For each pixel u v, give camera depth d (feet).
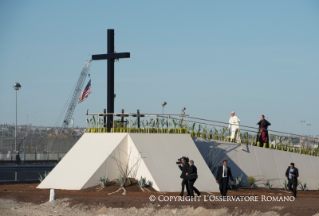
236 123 98.12
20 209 59.67
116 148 80.18
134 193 71.82
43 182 81.30
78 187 76.23
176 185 76.84
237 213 53.78
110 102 91.50
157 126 86.38
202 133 93.76
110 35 92.99
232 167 93.35
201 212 54.44
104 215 56.44
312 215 50.47
